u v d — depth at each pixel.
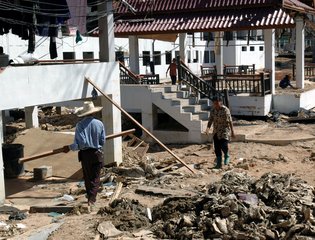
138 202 8.99
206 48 41.03
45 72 12.12
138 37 25.00
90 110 9.59
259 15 20.41
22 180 13.27
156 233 7.48
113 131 14.19
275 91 22.36
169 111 17.75
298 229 6.78
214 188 8.91
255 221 7.24
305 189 8.65
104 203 9.89
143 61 35.50
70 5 12.88
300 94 20.77
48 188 12.29
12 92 11.18
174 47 36.06
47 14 12.67
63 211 9.71
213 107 13.19
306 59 47.91
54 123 21.75
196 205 8.05
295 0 23.44
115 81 14.55
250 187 8.87
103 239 7.34
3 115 17.83
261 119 20.06
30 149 15.04
